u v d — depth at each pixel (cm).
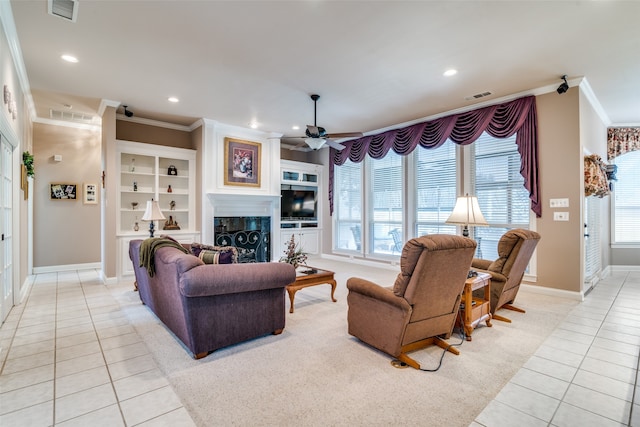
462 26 280
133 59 340
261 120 564
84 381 209
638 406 184
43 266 566
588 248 455
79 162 597
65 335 284
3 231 307
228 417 173
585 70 368
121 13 261
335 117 547
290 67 359
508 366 231
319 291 443
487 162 491
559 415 176
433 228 562
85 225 602
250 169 625
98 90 427
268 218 669
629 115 539
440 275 229
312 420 171
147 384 206
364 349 258
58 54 329
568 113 401
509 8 254
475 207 306
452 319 261
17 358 241
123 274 489
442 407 183
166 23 276
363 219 677
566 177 403
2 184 296
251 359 240
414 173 595
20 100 381
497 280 314
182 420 171
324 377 215
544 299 397
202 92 434
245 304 262
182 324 251
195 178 580
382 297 239
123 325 309
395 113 525
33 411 178
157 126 571
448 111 512
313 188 771
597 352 253
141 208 547
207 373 220
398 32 289
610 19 268
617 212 607
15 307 363
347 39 302
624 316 336
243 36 297
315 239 767
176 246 310
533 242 323
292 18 269
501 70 368
